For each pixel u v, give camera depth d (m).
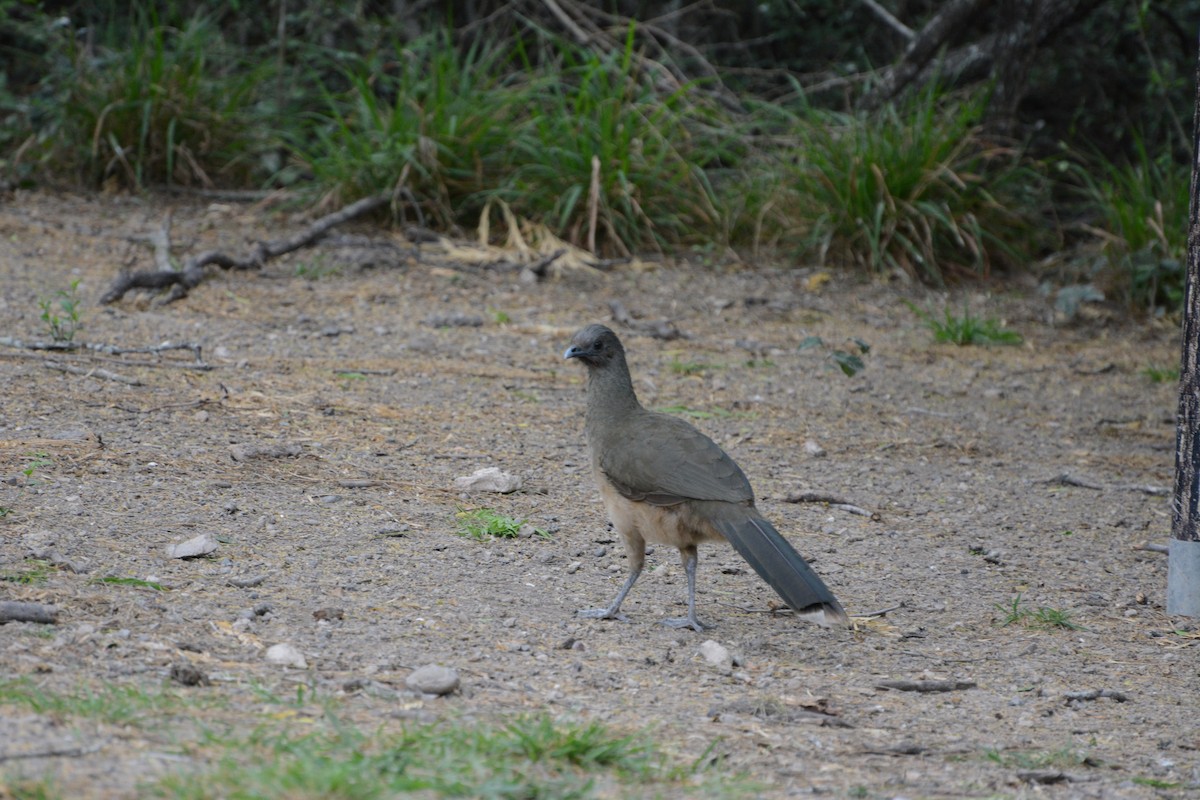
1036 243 22.02
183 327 14.52
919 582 9.50
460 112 20.36
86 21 24.50
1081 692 7.56
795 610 7.38
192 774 5.08
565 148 20.23
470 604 8.16
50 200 19.81
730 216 20.88
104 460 9.93
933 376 15.99
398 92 22.03
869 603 8.99
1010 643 8.43
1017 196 22.12
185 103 20.92
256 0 24.09
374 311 16.23
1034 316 19.34
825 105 26.05
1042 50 25.00
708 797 5.54
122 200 20.17
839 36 27.02
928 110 20.72
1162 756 6.68
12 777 4.91
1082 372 16.80
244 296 16.27
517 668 7.17
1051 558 10.29
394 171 19.94
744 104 24.64
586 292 18.08
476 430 12.04
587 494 10.69
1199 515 9.10
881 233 20.56
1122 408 15.27
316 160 20.66
